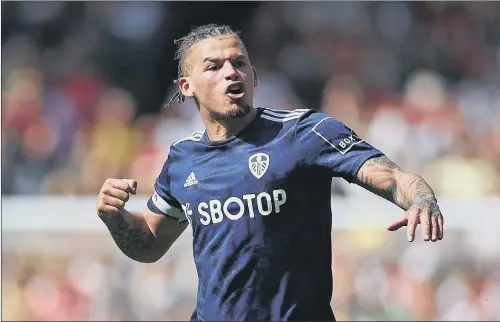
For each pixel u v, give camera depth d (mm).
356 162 12516
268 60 48688
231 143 13141
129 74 48812
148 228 14469
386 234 27500
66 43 49500
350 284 27250
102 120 45531
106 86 48250
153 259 14781
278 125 13070
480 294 27234
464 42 48938
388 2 49281
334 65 48031
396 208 27766
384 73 47812
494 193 40375
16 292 27750
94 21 49812
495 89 47500
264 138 13031
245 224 12828
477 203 28172
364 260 27375
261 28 49406
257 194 12789
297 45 48812
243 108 13047
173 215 14398
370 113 45188
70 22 49875
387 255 27406
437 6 49469
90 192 42625
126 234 14242
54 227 28078
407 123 42844
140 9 49562
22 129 44156
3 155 42844
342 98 45719
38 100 46438
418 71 48062
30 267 27938
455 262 27438
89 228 28062
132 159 43438
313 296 12922
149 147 42219
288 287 12828
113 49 49156
